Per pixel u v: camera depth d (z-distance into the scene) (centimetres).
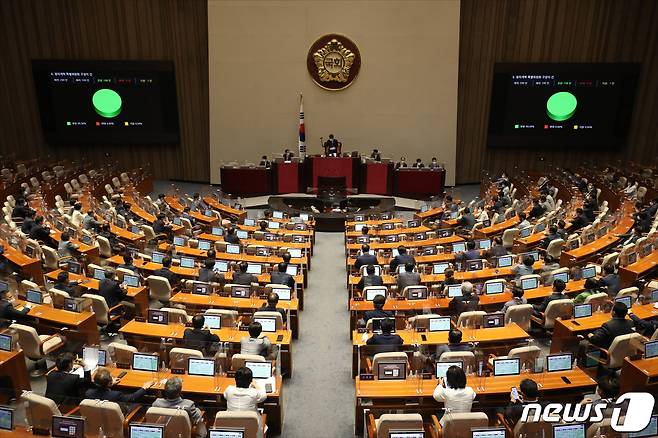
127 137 2531
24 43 2472
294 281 1168
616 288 1070
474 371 759
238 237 1508
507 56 2430
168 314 927
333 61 2430
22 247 1303
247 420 630
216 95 2483
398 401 726
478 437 623
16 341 833
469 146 2547
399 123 2489
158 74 2452
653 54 2372
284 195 2305
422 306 1016
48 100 2472
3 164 2398
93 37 2459
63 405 681
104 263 1317
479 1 2378
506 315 955
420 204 2220
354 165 2298
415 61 2423
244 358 761
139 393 706
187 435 641
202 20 2434
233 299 1059
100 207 1769
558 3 2352
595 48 2383
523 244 1447
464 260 1283
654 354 797
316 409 866
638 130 2461
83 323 933
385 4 2378
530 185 2252
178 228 1616
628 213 1678
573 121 2419
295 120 2497
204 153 2586
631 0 2328
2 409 648
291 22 2408
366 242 1531
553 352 946
